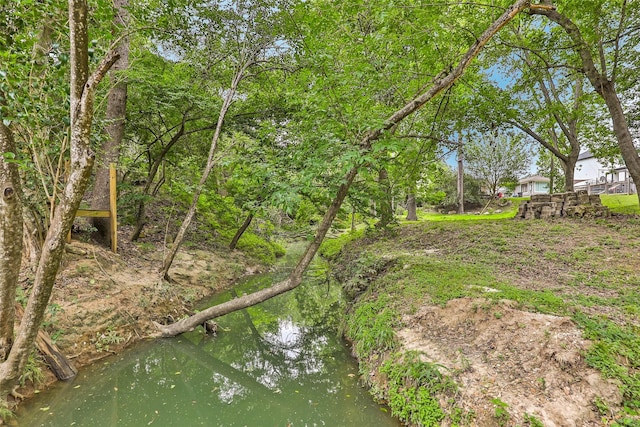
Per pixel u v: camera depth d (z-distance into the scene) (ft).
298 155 17.62
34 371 12.63
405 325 13.85
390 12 16.06
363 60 18.19
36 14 9.43
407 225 37.78
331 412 12.57
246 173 20.88
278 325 23.12
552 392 8.96
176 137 29.07
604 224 24.59
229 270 31.89
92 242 23.18
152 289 20.68
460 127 30.91
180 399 14.39
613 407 8.25
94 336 15.83
